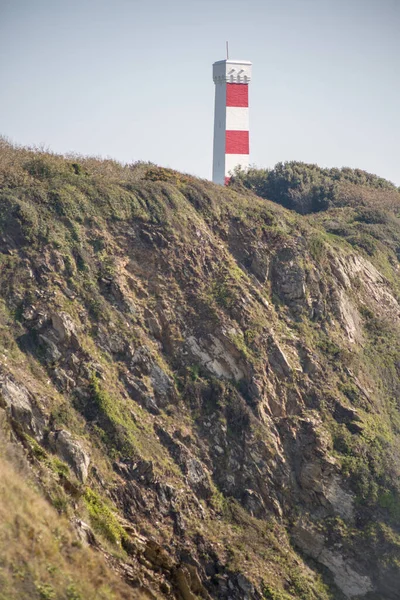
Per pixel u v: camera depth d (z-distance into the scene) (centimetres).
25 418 19738
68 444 19938
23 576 12556
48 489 15625
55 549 13412
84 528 15450
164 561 17650
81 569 13588
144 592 14800
